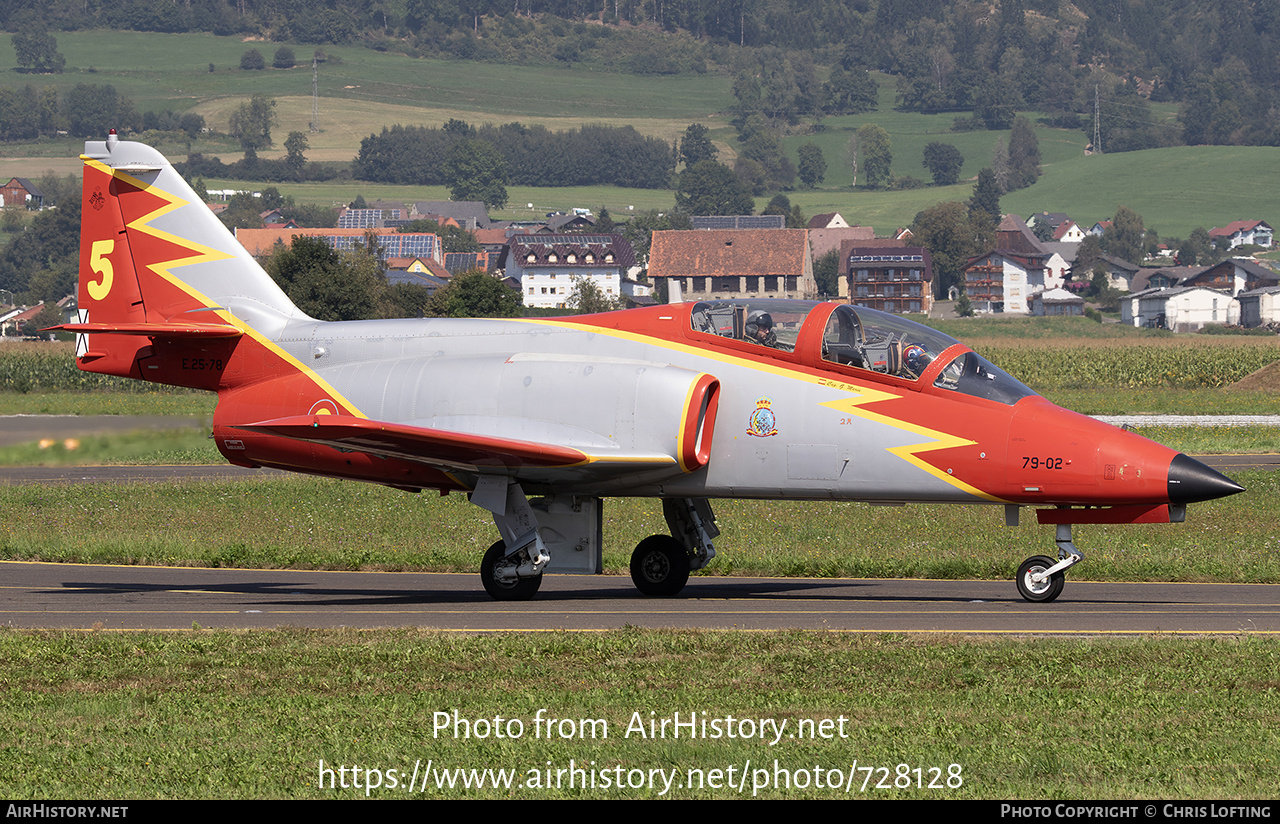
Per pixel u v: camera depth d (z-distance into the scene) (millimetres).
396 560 58312
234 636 37594
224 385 56000
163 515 73562
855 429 46469
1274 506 72812
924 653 33969
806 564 55000
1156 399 184875
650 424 46656
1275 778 24016
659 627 39562
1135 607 43562
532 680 31812
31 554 61750
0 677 32594
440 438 44594
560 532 50250
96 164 58312
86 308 58781
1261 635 36781
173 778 24609
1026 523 68938
